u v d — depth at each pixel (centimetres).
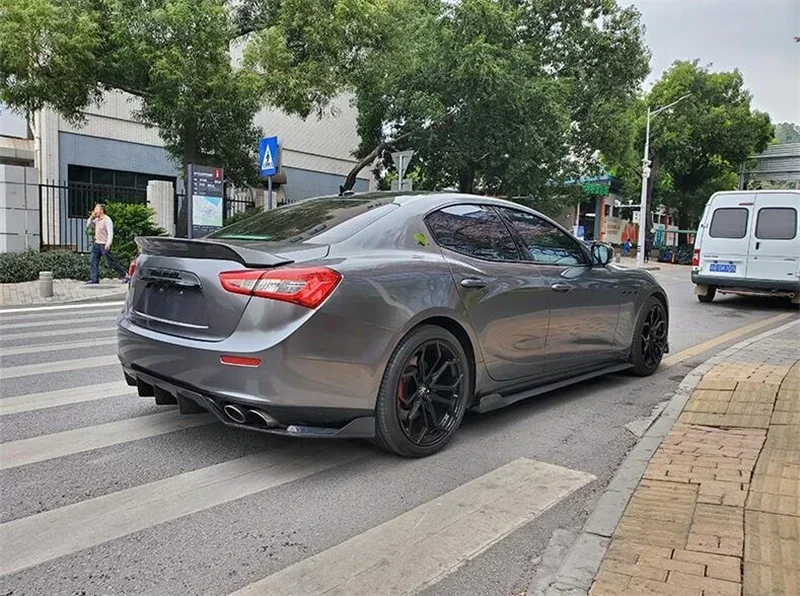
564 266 507
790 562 258
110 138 1989
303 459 378
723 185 4084
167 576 254
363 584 252
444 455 392
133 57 1262
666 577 249
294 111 1448
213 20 1273
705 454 382
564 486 349
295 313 327
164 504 315
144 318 392
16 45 1205
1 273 1309
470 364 416
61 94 1333
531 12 2419
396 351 363
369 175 2736
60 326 857
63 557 265
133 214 1515
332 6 1401
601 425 457
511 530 298
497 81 1828
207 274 350
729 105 3678
